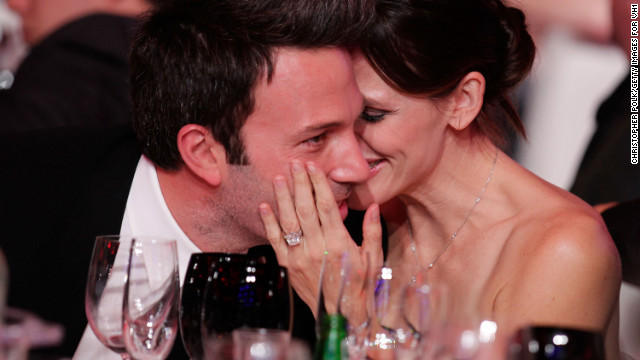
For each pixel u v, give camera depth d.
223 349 1.35
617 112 3.68
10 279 2.24
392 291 1.62
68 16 4.22
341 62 2.06
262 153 2.12
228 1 2.04
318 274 2.21
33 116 3.79
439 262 2.58
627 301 2.93
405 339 1.54
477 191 2.52
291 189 2.18
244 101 2.06
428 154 2.36
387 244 2.73
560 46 4.50
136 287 1.66
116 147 2.49
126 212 2.33
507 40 2.42
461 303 2.48
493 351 1.37
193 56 2.08
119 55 3.88
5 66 4.86
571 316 2.20
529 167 4.39
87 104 3.85
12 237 2.29
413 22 2.14
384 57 2.16
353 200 2.40
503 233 2.44
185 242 2.32
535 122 4.36
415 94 2.23
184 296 1.71
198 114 2.11
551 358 1.33
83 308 2.25
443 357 1.38
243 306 1.60
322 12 2.00
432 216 2.58
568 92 4.45
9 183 2.38
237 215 2.24
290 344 1.34
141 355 1.66
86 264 2.27
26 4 4.29
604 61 4.48
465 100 2.36
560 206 2.39
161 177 2.31
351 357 1.58
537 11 4.52
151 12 2.26
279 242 2.21
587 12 4.49
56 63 3.84
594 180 3.67
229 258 1.63
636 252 2.53
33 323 1.53
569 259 2.22
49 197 2.36
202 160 2.17
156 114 2.19
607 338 2.37
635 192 3.55
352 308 1.59
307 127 2.06
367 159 2.35
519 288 2.30
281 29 2.00
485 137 2.54
